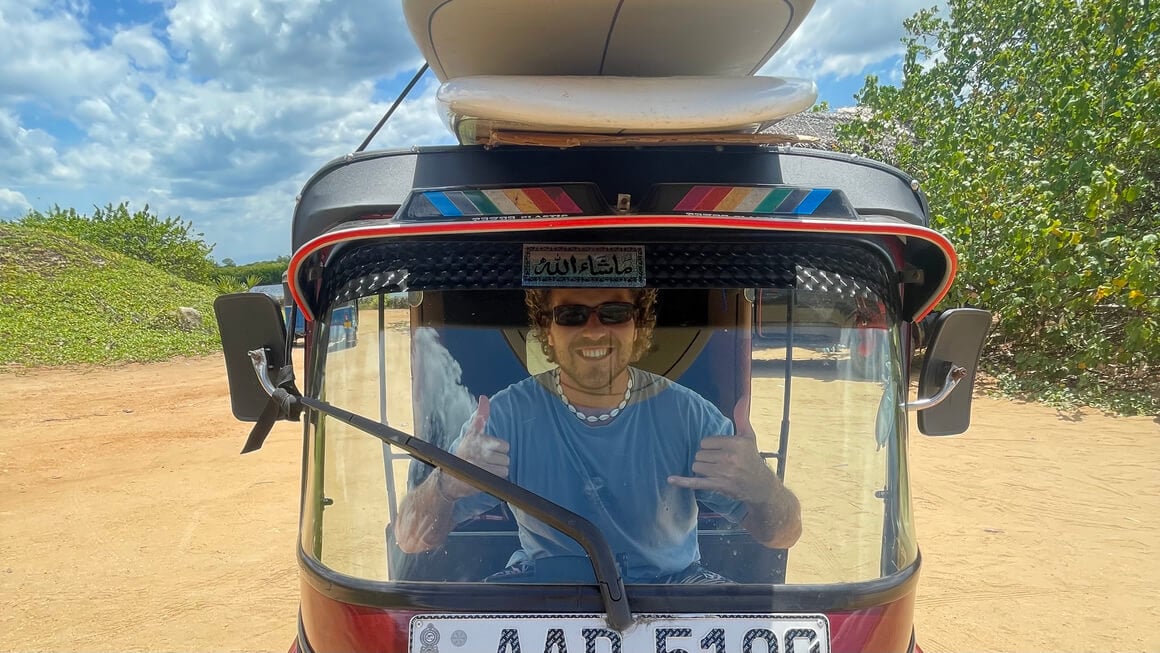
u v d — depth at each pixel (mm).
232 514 6504
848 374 2098
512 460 2082
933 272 2281
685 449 2119
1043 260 9789
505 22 2412
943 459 7406
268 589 5074
